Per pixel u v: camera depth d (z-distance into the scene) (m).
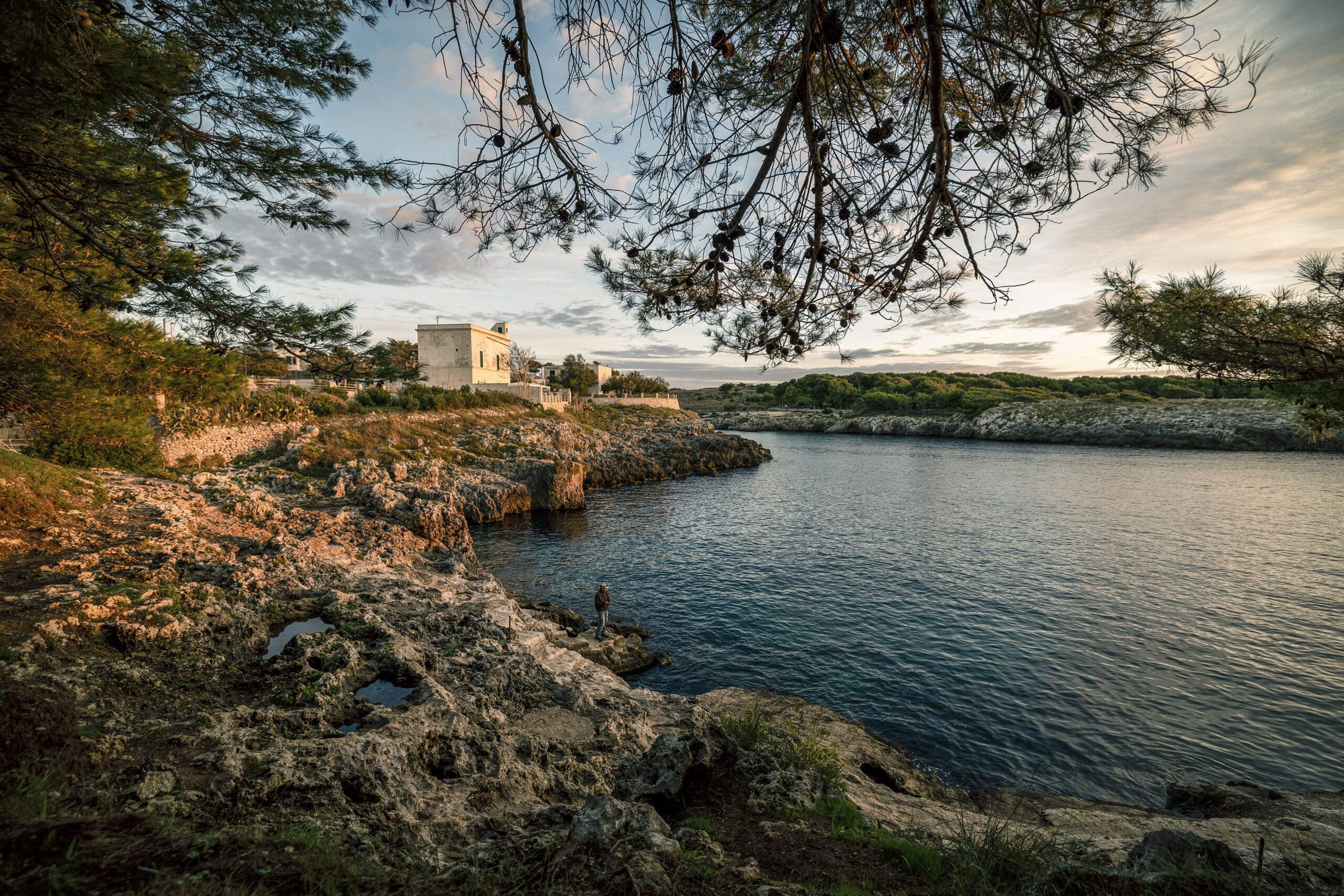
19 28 4.52
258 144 7.29
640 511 46.28
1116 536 37.34
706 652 20.20
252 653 12.60
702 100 5.28
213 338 7.95
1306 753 14.47
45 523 17.36
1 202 7.92
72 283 7.59
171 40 6.57
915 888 5.94
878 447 106.88
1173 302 8.06
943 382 174.00
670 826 7.37
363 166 7.59
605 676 15.56
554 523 41.81
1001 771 13.59
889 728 15.37
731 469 75.44
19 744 5.88
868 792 10.20
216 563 17.45
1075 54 4.41
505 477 46.41
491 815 7.76
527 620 18.94
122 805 5.71
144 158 6.88
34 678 8.96
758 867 6.14
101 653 10.61
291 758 7.68
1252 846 8.47
